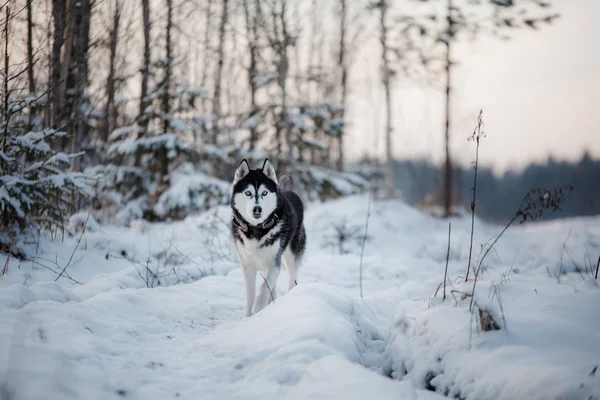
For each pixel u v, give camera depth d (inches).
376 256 331.0
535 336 105.4
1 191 207.9
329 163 754.2
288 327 124.2
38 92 295.0
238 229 183.3
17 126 243.9
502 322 111.0
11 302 136.7
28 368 92.7
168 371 111.3
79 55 305.1
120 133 450.9
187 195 445.4
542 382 86.2
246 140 566.3
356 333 135.0
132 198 470.0
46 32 268.4
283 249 192.2
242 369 112.1
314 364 106.7
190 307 170.7
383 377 104.2
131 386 99.6
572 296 122.7
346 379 100.0
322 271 271.0
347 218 487.2
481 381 97.3
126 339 131.1
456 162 839.1
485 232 554.9
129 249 263.1
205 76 669.9
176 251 277.7
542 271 265.3
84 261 232.2
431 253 368.8
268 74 563.2
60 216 245.9
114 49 356.2
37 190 229.6
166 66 456.8
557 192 144.9
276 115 558.3
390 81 639.1
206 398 98.1
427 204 823.1
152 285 205.5
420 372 111.8
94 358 108.2
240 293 206.1
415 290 204.5
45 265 211.3
